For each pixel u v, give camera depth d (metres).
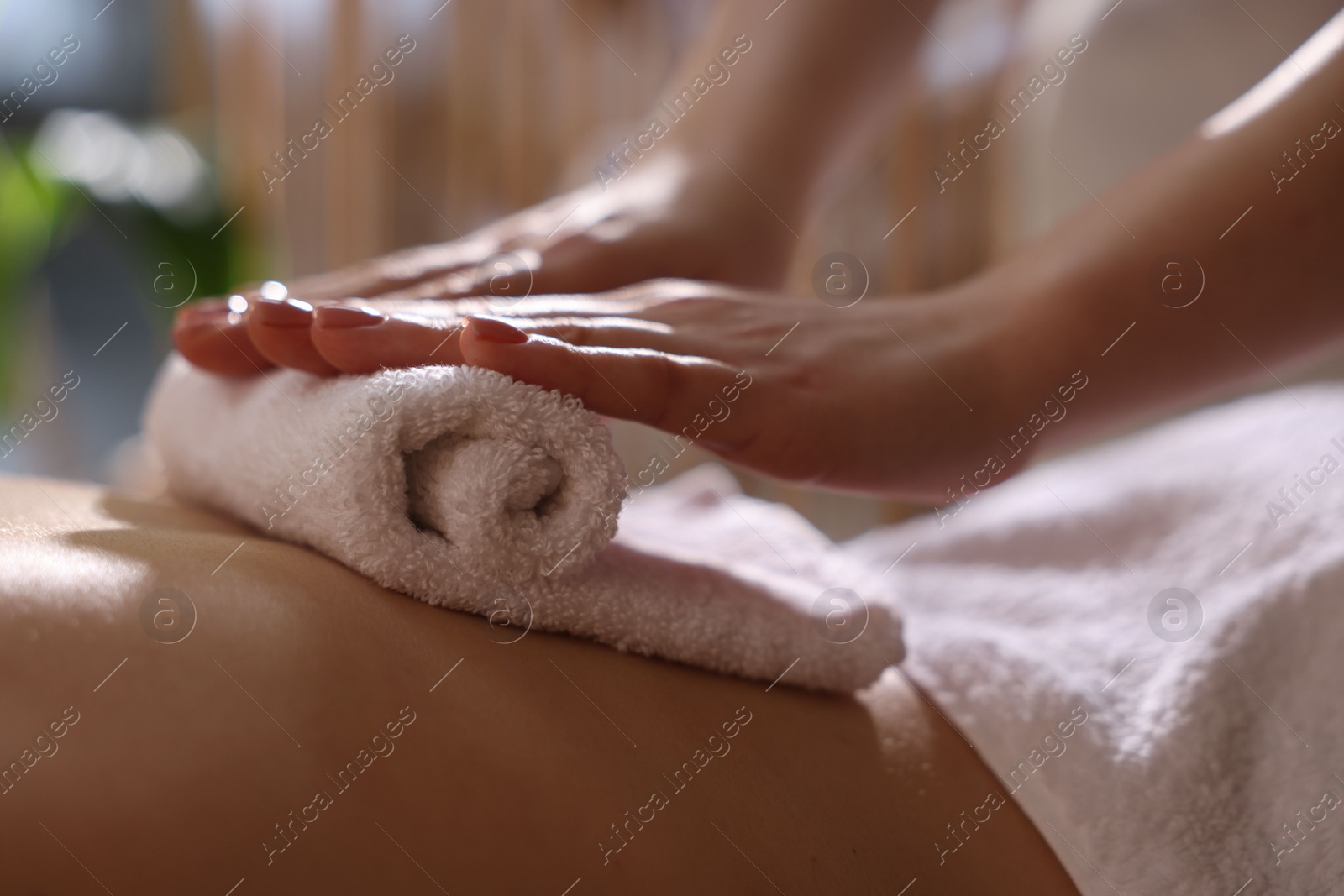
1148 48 1.27
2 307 1.38
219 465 0.41
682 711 0.35
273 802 0.26
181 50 1.64
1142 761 0.38
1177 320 0.46
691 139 0.68
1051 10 1.54
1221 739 0.39
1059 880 0.36
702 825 0.31
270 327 0.37
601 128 1.82
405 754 0.28
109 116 1.45
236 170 1.63
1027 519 0.60
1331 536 0.47
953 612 0.53
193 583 0.30
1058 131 1.37
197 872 0.25
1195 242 0.46
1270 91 0.48
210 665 0.28
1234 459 0.58
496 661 0.33
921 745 0.40
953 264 1.79
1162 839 0.36
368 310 0.37
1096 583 0.52
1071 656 0.45
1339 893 0.35
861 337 0.46
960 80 1.73
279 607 0.31
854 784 0.36
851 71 0.69
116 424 1.66
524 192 1.81
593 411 0.36
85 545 0.32
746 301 0.47
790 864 0.32
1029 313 0.47
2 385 1.40
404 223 1.74
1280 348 0.48
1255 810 0.37
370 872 0.26
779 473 0.43
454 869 0.27
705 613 0.38
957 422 0.46
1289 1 1.18
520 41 1.78
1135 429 1.37
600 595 0.36
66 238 1.47
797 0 0.68
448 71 1.74
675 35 1.78
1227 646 0.42
